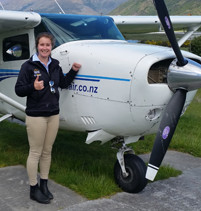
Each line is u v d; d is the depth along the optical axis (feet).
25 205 9.53
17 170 12.42
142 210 9.59
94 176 11.88
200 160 15.42
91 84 10.44
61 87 10.79
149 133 10.65
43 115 9.44
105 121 10.40
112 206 9.70
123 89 9.66
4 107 14.83
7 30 13.58
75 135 18.22
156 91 9.47
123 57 9.80
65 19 12.76
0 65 14.39
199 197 10.81
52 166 12.62
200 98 36.73
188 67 9.20
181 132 20.15
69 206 9.55
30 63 9.36
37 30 12.55
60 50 11.56
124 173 10.76
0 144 15.52
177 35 21.25
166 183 11.94
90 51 10.72
